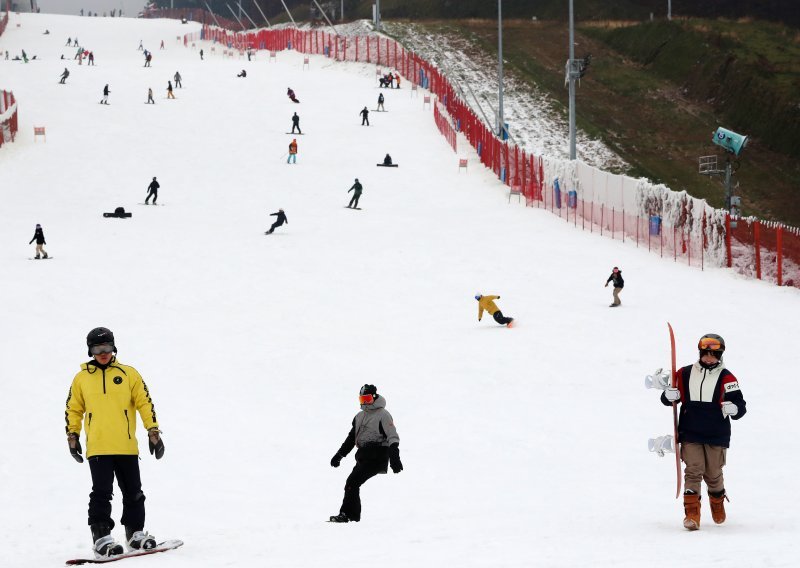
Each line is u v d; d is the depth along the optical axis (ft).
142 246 308.19
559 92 653.30
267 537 73.36
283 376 177.99
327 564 55.47
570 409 150.61
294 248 308.19
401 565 53.52
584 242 320.09
